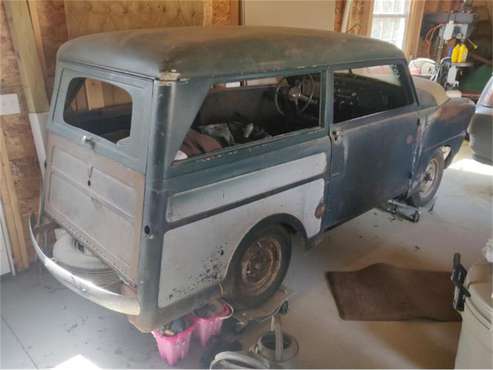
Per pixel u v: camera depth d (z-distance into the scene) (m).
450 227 3.55
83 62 1.99
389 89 3.01
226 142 2.47
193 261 1.81
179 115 1.61
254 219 2.02
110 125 2.47
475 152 3.56
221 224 1.87
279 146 2.03
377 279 2.79
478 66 6.71
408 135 2.94
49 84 2.69
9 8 2.37
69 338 2.27
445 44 6.81
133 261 1.71
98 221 1.93
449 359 2.18
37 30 2.52
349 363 2.13
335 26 5.00
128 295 1.74
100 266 2.02
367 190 2.75
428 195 3.69
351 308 2.52
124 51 1.79
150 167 1.61
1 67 2.46
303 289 2.71
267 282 2.31
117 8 2.78
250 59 1.86
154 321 1.75
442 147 3.56
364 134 2.53
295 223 2.27
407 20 6.32
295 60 2.05
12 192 2.63
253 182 1.95
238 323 2.26
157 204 1.61
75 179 2.08
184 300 1.83
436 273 2.89
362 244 3.26
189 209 1.72
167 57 1.62
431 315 2.48
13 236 2.70
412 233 3.44
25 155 2.67
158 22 3.04
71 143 2.08
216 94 2.90
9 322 2.37
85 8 2.63
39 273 2.80
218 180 1.79
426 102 3.11
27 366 2.08
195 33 2.03
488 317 1.59
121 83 1.74
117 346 2.22
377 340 2.29
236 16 3.72
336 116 3.38
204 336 2.19
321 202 2.39
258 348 2.01
